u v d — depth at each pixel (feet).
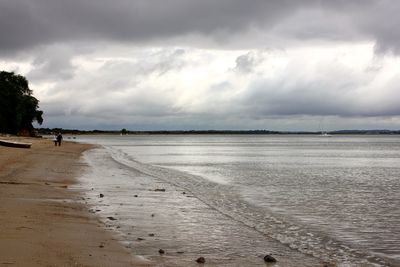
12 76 456.86
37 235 40.04
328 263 38.17
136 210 59.41
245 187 95.04
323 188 96.07
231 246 42.45
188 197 74.69
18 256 32.63
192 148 379.55
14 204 56.29
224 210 63.10
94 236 42.47
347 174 134.72
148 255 37.60
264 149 369.30
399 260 39.81
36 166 117.70
